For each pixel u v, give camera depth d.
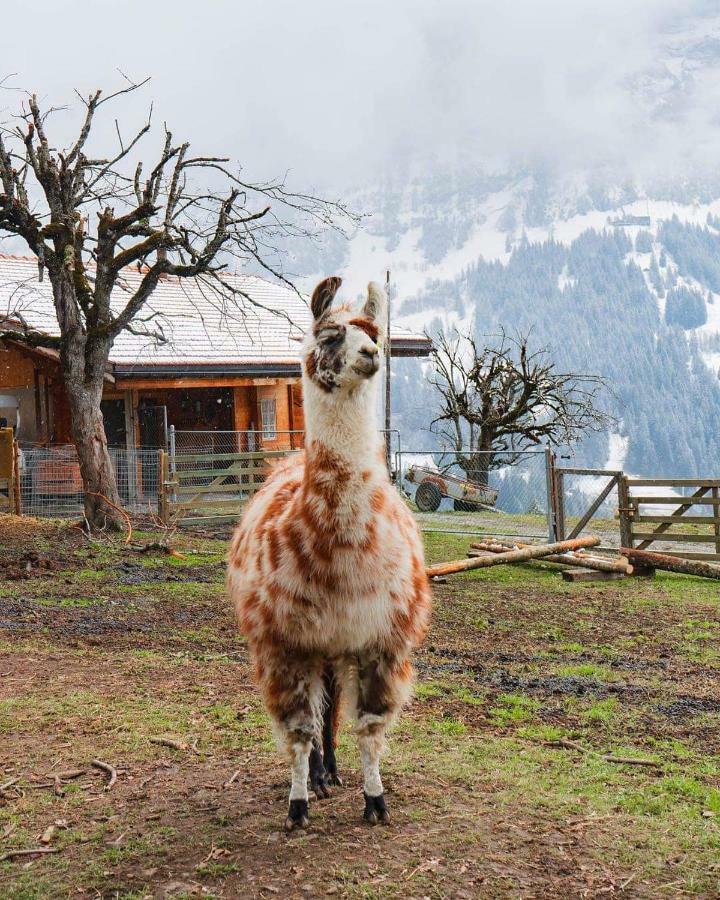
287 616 4.95
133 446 25.62
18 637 9.79
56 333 23.92
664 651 10.10
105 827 5.12
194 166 17.61
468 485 27.14
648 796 5.65
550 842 4.93
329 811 5.31
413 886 4.45
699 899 4.35
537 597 13.41
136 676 8.29
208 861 4.72
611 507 23.33
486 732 7.05
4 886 4.52
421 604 5.27
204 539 18.17
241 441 27.31
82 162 17.78
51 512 21.70
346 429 4.83
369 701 5.11
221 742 6.47
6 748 6.35
